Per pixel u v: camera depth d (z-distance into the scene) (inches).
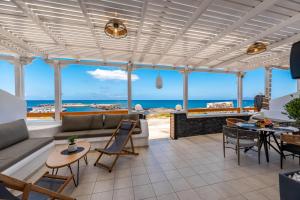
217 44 143.7
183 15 93.8
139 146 163.6
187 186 89.6
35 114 195.2
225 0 79.8
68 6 86.5
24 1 81.0
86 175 102.8
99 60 194.1
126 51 161.6
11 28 112.6
